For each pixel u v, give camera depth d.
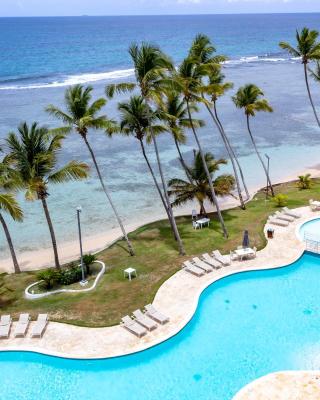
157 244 31.00
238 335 20.50
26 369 19.05
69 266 28.98
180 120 32.12
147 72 24.30
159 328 20.89
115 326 21.44
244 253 26.84
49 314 22.78
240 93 37.75
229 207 39.75
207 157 33.44
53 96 86.75
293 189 41.69
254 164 53.19
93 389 17.84
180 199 32.94
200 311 22.45
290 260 26.70
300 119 75.69
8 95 88.19
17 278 28.08
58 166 51.81
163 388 17.69
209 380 17.92
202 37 31.66
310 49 41.19
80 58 156.00
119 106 27.94
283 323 21.28
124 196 44.47
